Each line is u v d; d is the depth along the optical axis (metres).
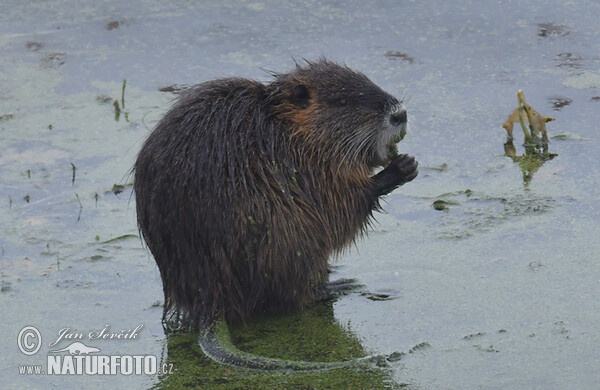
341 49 32.84
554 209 23.98
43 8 36.56
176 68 32.50
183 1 36.69
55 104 30.91
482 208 24.39
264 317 21.41
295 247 20.70
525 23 33.69
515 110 27.33
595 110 28.42
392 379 18.52
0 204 25.83
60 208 25.58
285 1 36.47
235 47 33.47
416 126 28.48
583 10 34.22
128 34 34.78
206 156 20.34
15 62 33.31
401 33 33.66
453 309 20.73
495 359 18.83
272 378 18.97
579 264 21.77
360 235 22.72
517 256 22.31
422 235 23.55
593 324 19.67
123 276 22.81
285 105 21.61
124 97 31.11
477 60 31.78
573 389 17.69
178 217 20.41
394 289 21.72
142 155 21.03
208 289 20.62
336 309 21.34
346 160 21.80
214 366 19.61
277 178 20.70
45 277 22.80
